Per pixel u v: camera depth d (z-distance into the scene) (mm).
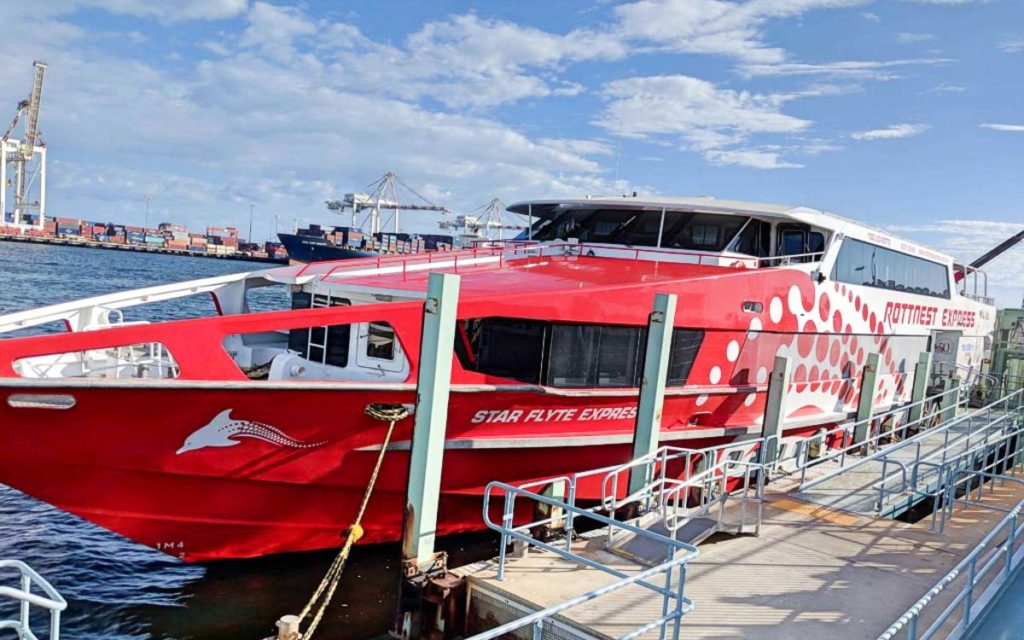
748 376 11789
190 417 7875
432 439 7539
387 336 9438
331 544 9492
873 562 8219
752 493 10602
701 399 11133
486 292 9336
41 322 9000
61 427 7516
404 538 7652
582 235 13117
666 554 8156
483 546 10617
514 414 9398
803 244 13062
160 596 9633
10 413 7246
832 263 13242
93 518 8281
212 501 8523
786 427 12633
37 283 53500
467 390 8828
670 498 10406
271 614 8859
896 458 13422
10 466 7570
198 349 7730
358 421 8547
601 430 10250
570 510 6906
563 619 6492
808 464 10898
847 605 7105
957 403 16719
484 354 9148
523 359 9375
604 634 6270
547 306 9266
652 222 12562
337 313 8188
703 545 8586
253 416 8086
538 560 7887
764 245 12477
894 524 9539
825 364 13711
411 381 8625
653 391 9305
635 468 9375
